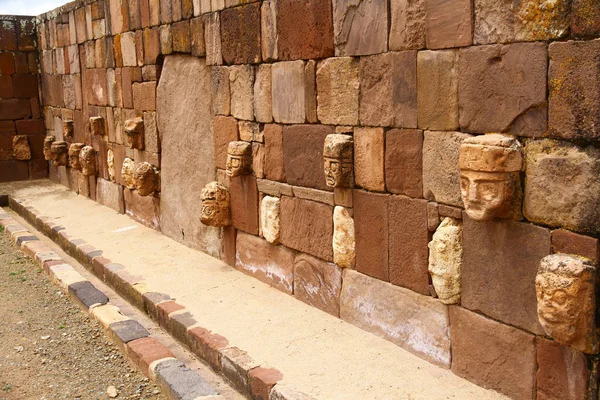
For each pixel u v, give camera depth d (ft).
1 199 43.98
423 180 15.12
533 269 12.64
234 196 23.61
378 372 15.20
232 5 22.21
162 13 28.09
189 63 26.50
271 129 20.94
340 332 17.63
